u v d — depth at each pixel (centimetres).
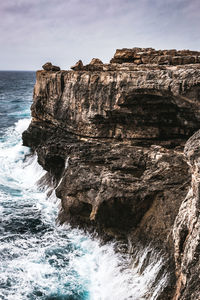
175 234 900
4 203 1795
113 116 1791
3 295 1068
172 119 1631
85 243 1404
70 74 2072
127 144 1723
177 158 1368
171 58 2022
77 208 1475
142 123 1709
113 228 1356
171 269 1019
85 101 1930
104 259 1282
